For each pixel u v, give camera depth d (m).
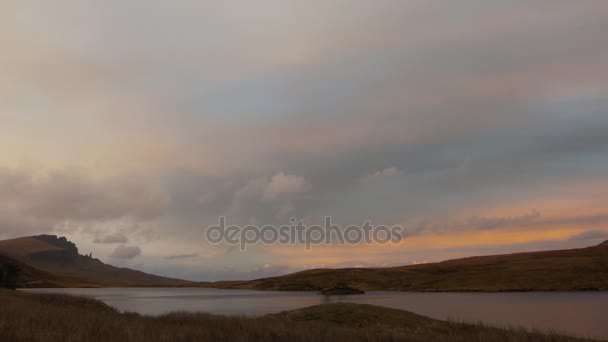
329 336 18.36
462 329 28.56
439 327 29.28
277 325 22.16
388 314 35.56
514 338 20.14
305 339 17.61
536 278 149.12
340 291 157.50
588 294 112.31
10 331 14.92
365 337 18.83
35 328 16.00
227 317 28.72
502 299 98.88
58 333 15.05
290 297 137.00
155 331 17.70
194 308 79.12
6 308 25.52
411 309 71.75
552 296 106.50
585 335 37.47
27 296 48.00
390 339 18.58
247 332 18.94
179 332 17.62
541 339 20.20
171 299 128.25
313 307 39.81
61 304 39.75
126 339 15.01
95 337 15.23
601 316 55.84
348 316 34.84
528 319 52.50
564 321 50.03
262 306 85.56
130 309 76.56
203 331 18.34
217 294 181.50
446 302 92.00
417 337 20.59
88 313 26.61
